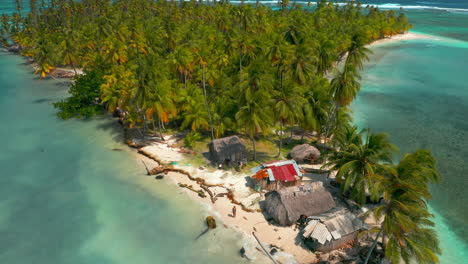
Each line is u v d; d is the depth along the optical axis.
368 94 68.62
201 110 45.78
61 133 50.38
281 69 47.66
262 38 70.75
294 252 26.52
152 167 40.00
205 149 44.28
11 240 28.33
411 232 21.02
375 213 21.61
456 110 59.88
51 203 33.34
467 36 132.50
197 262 25.98
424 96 67.31
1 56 107.94
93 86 58.22
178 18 115.06
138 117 47.84
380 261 25.02
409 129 52.00
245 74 50.41
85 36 93.69
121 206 32.78
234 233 28.84
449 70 85.88
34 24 131.50
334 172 37.97
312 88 44.41
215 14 122.44
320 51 55.00
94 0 154.38
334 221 27.22
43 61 79.31
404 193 21.19
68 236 28.89
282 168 35.34
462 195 34.97
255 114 36.78
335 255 26.20
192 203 33.09
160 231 29.36
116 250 27.33
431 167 26.11
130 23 92.00
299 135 49.12
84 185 36.44
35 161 41.66
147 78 45.34
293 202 29.72
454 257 26.77
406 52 106.44
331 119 42.25
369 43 117.94
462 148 45.50
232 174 37.91
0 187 35.94
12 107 61.69
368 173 27.97
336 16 118.44
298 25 82.12
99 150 44.75
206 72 53.75
